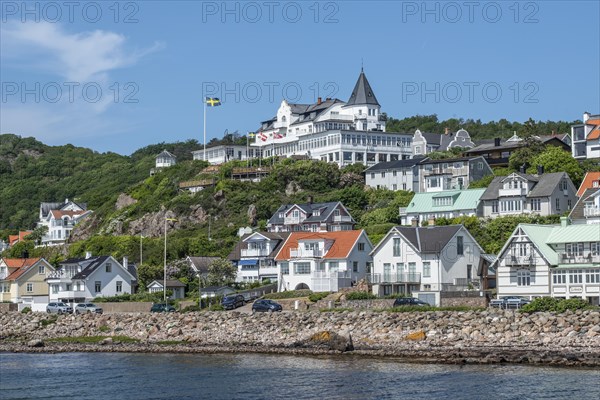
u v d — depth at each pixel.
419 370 87.44
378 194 190.38
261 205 196.38
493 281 131.50
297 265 146.88
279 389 81.75
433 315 106.06
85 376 93.75
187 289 161.25
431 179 188.75
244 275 161.25
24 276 175.88
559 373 82.75
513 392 75.38
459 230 133.00
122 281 166.50
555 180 157.50
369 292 135.25
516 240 117.94
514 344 97.19
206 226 199.00
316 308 124.38
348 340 102.00
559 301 101.56
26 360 108.44
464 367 88.00
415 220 155.00
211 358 103.62
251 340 112.94
